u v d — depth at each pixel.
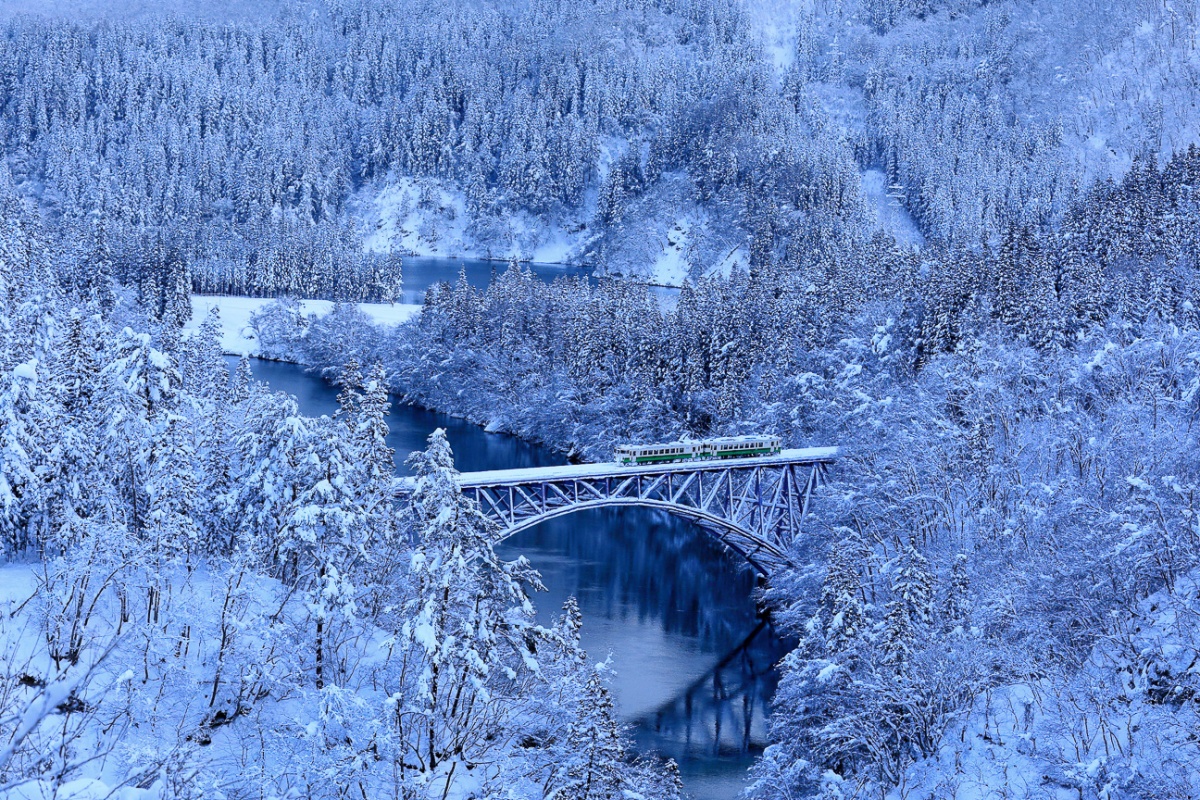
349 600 55.28
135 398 64.00
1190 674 58.22
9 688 29.36
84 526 56.22
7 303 114.38
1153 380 102.50
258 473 62.56
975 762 58.34
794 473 104.12
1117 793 52.69
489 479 87.12
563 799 42.59
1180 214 158.88
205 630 56.03
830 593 67.19
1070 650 66.50
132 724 47.09
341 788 44.62
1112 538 73.00
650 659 85.19
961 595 71.25
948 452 95.62
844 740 59.81
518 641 51.31
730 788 66.00
